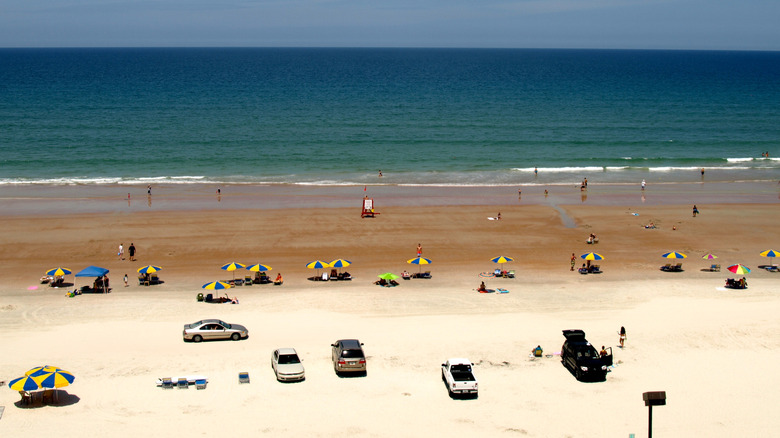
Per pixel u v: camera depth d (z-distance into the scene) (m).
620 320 36.25
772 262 47.72
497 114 124.94
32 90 160.25
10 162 78.31
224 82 193.75
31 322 35.22
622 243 51.62
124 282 42.00
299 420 25.86
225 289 40.84
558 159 85.12
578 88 184.50
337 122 112.56
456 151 89.62
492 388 28.62
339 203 62.25
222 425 25.39
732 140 99.94
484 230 54.34
